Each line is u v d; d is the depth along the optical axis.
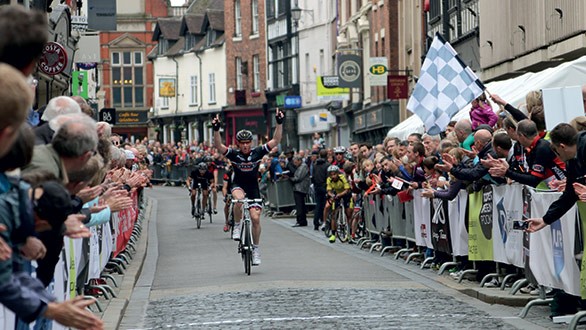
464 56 61.34
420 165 31.64
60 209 9.93
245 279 28.94
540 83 31.22
